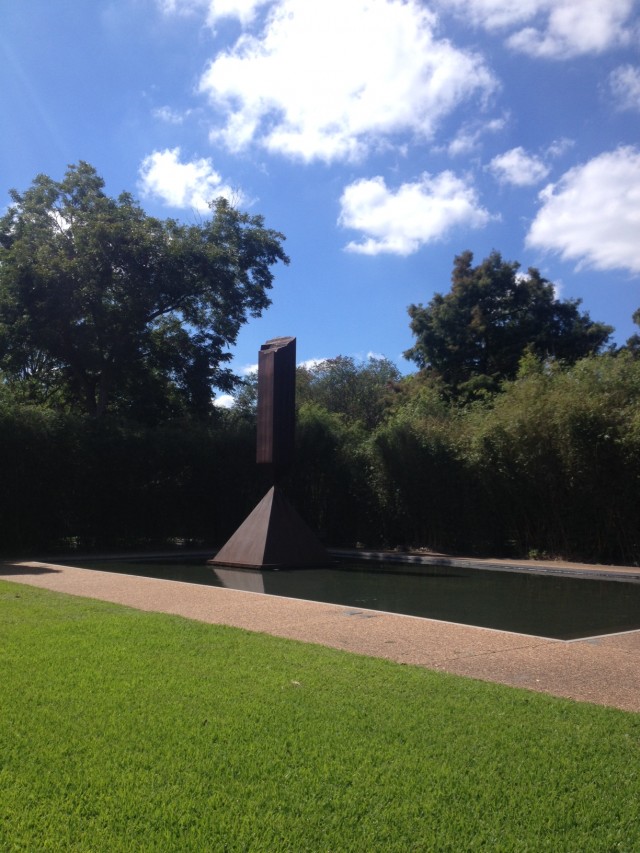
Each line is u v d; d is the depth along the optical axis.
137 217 23.73
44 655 5.59
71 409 26.84
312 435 21.56
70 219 23.67
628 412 14.67
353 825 2.94
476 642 6.54
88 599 8.82
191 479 19.91
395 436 19.36
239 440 20.73
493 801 3.16
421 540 19.28
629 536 15.00
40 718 4.10
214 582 11.93
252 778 3.36
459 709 4.34
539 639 6.74
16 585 10.19
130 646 5.95
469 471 17.81
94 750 3.65
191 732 3.90
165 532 19.69
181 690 4.67
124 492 18.78
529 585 11.97
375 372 45.53
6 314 22.08
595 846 2.81
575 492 15.69
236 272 25.64
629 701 4.70
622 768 3.51
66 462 17.83
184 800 3.12
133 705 4.35
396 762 3.54
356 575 13.25
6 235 23.59
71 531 18.33
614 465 14.84
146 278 23.08
